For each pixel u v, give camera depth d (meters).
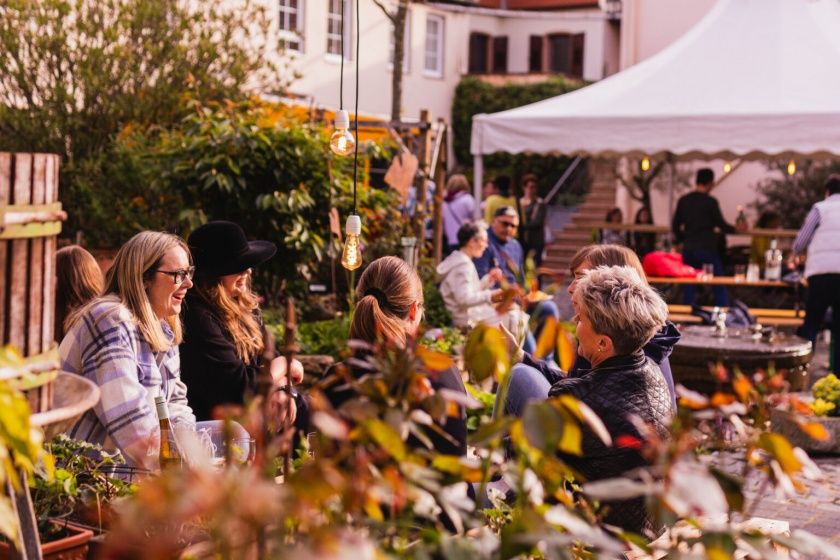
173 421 3.92
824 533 5.44
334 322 8.72
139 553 1.42
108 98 11.81
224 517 1.22
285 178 9.23
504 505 2.79
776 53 11.53
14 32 11.67
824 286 10.52
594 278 3.67
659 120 10.67
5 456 1.61
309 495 1.34
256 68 12.91
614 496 1.53
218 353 4.70
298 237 9.09
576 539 1.75
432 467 1.77
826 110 10.29
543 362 4.86
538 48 34.25
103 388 3.74
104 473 2.98
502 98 31.86
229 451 1.54
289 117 10.12
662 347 4.52
